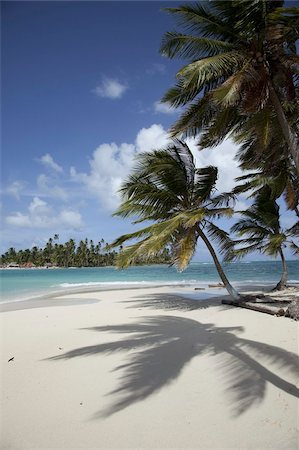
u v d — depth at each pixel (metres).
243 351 7.77
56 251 139.25
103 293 24.52
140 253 12.39
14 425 4.80
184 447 4.18
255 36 9.07
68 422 4.86
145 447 4.21
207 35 10.12
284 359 7.02
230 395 5.52
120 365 7.17
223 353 7.72
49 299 21.23
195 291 24.80
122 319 12.84
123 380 6.31
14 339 9.80
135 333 10.20
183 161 16.16
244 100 9.11
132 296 21.98
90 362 7.45
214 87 10.60
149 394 5.68
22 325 11.93
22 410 5.25
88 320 12.75
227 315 13.04
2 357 8.03
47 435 4.53
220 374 6.43
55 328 11.29
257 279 40.06
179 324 11.53
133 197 15.33
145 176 15.57
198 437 4.38
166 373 6.59
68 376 6.64
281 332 9.49
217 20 9.78
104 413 5.08
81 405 5.37
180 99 11.26
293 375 6.16
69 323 12.18
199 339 9.16
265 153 14.23
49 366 7.28
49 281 44.19
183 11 9.68
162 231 13.21
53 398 5.65
